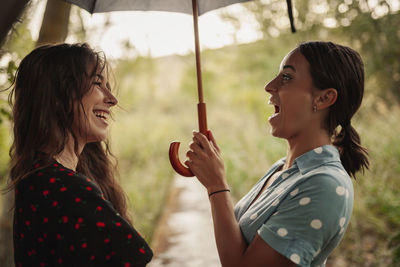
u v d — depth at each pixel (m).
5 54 2.25
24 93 1.32
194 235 5.21
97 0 1.63
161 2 1.64
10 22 1.00
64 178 1.16
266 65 11.66
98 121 1.40
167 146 14.31
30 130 1.29
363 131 5.90
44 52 1.33
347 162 1.51
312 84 1.35
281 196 1.29
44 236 1.12
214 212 1.36
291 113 1.38
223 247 1.30
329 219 1.19
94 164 1.81
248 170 7.48
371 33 6.35
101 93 1.40
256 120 12.75
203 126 1.48
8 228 2.93
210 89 17.92
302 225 1.19
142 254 1.17
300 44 1.43
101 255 1.12
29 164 1.25
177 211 6.65
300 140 1.41
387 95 6.68
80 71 1.33
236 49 13.15
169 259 4.36
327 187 1.21
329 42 1.39
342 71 1.34
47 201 1.13
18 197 1.19
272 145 8.09
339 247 4.15
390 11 6.15
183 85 22.16
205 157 1.41
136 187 8.08
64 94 1.30
